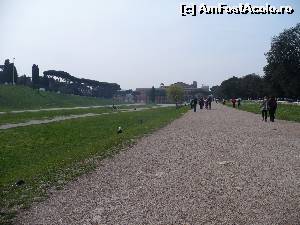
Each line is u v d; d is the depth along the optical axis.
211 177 12.86
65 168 15.11
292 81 96.38
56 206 9.98
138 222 8.64
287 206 9.59
